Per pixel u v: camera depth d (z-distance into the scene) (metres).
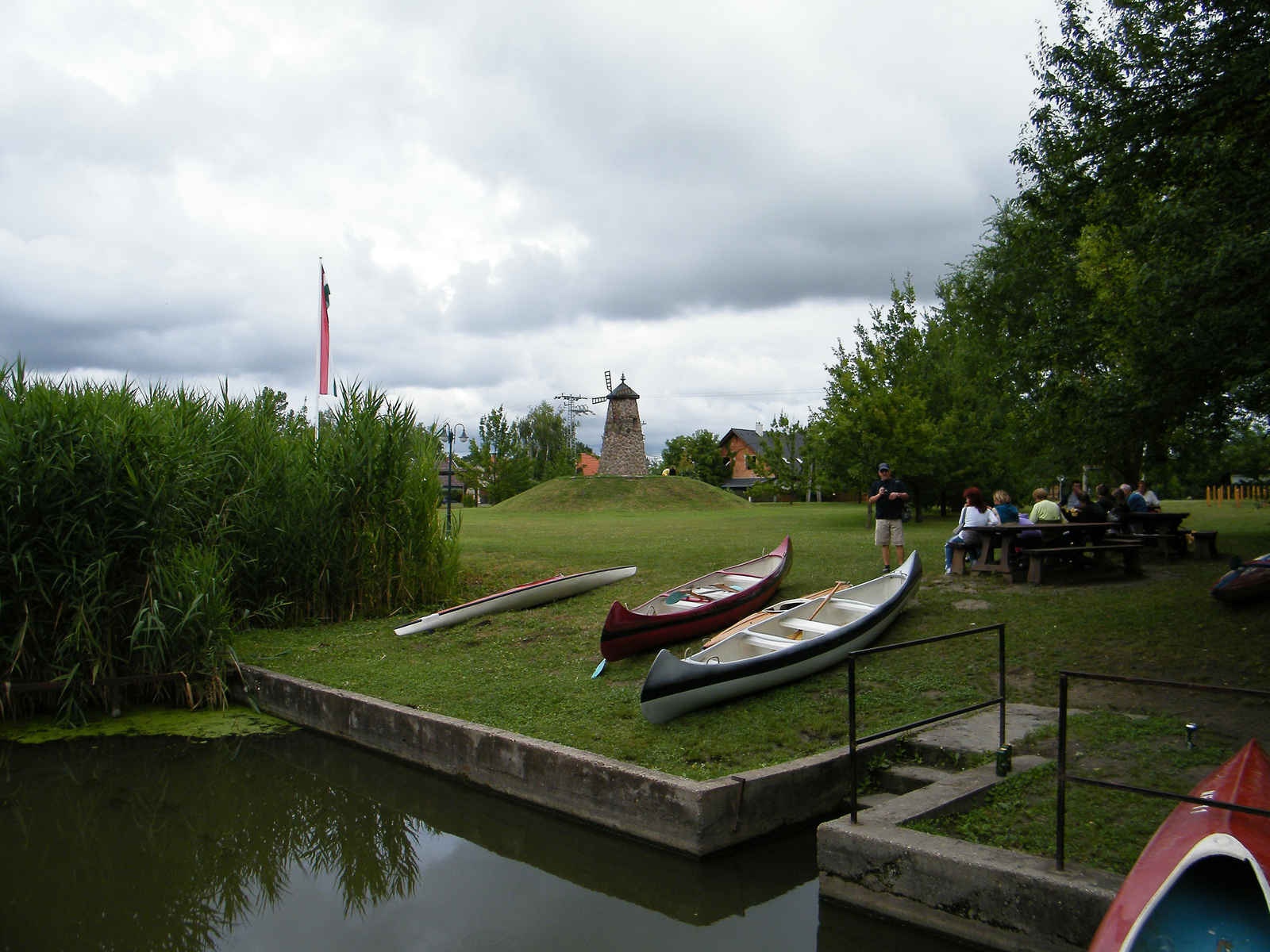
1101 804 4.71
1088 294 15.12
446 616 10.98
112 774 7.42
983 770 5.36
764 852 5.34
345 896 5.30
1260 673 6.83
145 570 9.16
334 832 6.28
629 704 7.45
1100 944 3.13
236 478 11.71
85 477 8.77
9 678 8.62
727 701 7.22
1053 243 10.09
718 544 18.12
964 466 27.00
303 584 11.82
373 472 12.15
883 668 7.91
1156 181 8.70
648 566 14.73
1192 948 3.10
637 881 5.41
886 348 27.56
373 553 12.13
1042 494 12.70
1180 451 15.43
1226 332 7.48
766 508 43.53
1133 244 8.66
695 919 4.85
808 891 5.00
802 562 14.56
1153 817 4.50
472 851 5.99
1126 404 8.85
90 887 5.45
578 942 4.62
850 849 4.60
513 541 20.12
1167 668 7.20
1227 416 8.58
